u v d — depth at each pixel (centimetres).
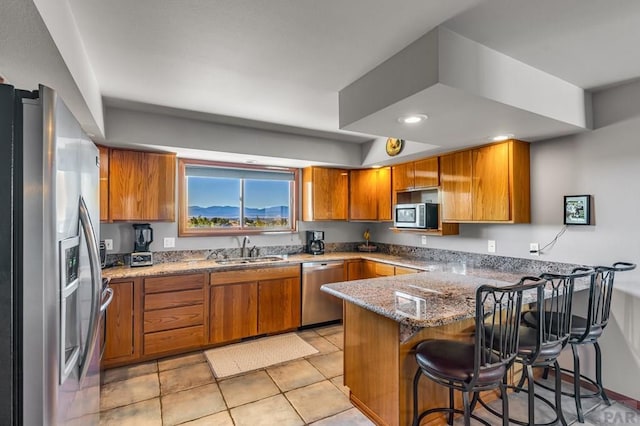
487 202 301
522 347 185
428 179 368
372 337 213
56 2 129
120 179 311
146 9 149
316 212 434
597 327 215
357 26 163
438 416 208
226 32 168
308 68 208
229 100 266
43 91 102
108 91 246
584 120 244
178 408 229
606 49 187
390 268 388
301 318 386
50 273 101
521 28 165
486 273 298
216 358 310
